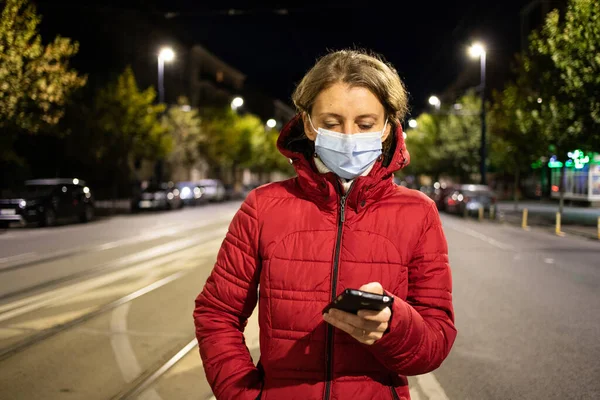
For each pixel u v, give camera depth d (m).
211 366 1.64
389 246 1.62
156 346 5.53
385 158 1.74
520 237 16.88
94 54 38.66
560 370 4.84
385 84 1.63
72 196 21.91
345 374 1.57
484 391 4.38
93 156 32.62
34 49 18.02
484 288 8.60
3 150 19.72
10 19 17.47
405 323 1.39
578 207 35.19
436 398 4.24
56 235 17.19
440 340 1.54
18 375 4.73
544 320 6.57
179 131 42.25
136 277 9.46
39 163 31.94
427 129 48.28
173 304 7.38
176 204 33.59
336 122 1.64
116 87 32.56
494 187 48.84
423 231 1.66
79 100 32.00
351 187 1.66
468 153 40.75
